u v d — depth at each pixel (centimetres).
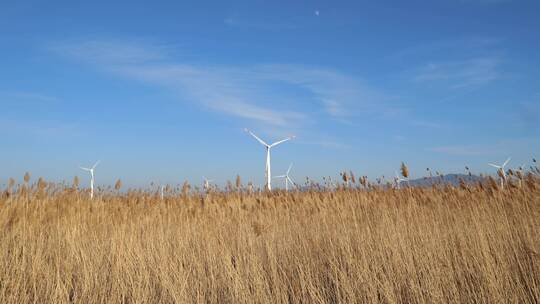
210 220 1227
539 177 1178
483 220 918
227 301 642
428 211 1116
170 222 1164
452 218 1035
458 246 796
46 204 1262
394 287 651
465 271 682
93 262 753
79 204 1302
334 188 1516
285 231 1038
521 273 650
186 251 811
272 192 1700
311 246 889
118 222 1182
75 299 628
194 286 668
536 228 855
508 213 1023
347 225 1020
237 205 1377
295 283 679
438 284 610
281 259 810
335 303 638
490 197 1122
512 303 556
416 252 714
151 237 874
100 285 670
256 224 989
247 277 658
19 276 661
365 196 1318
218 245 868
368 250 761
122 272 693
